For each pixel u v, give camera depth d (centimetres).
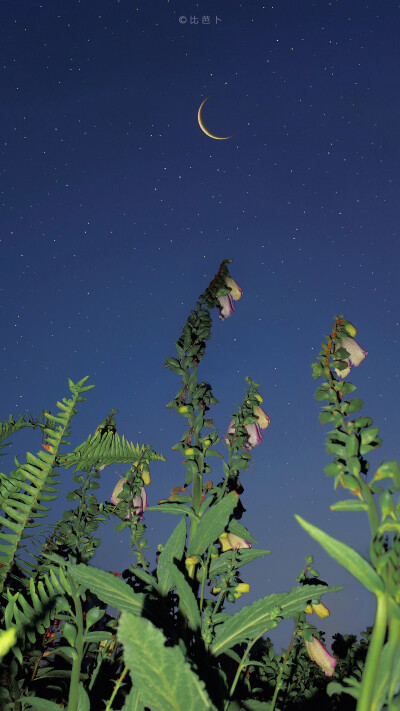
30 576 70
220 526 65
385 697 38
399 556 36
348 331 62
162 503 73
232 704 57
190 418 74
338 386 56
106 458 74
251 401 77
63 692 66
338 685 40
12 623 60
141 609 56
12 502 71
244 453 73
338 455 43
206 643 55
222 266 93
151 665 34
